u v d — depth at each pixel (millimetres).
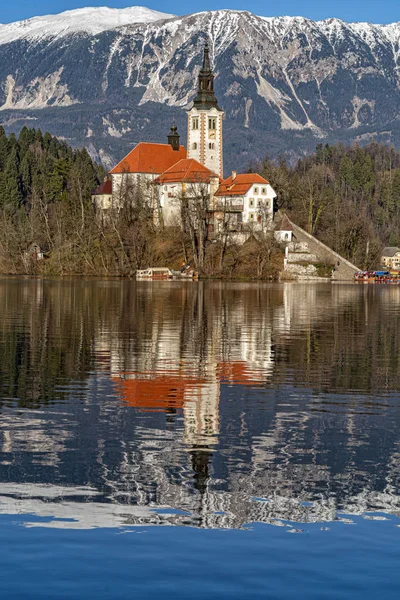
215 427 48500
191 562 30312
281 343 88812
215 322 112625
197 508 35312
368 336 97688
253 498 36594
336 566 30141
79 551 31016
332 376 66938
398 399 57625
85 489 37344
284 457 42562
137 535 32500
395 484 38594
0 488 37250
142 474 39500
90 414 51375
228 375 66562
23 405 53844
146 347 83062
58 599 27766
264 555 30953
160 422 49438
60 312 126625
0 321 109938
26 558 30391
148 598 27891
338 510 35344
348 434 47312
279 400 56625
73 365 70562
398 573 29719
